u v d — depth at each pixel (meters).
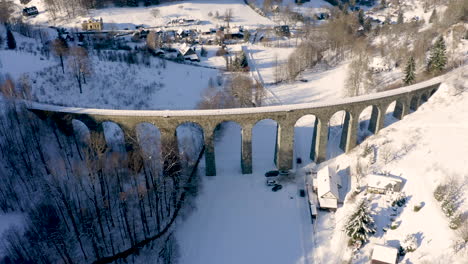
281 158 88.19
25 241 64.50
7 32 125.31
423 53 126.25
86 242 68.31
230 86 127.56
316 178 86.12
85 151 79.69
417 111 97.56
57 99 104.00
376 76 128.88
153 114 78.19
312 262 68.00
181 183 84.75
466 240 60.31
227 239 73.56
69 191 72.50
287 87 138.62
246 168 89.19
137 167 78.00
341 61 158.12
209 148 84.62
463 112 90.81
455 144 81.50
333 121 109.81
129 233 67.88
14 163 76.56
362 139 94.44
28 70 110.06
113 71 125.56
